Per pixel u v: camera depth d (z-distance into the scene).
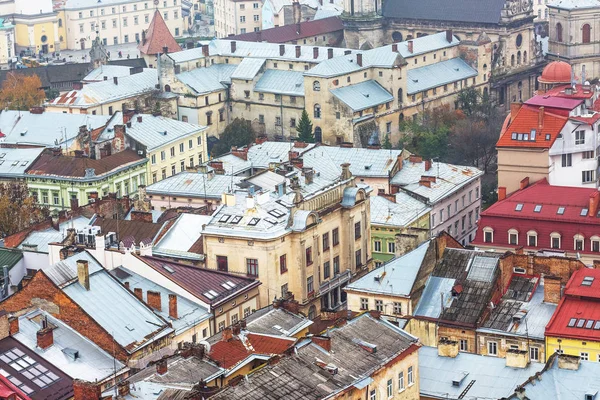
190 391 194.75
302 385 199.00
